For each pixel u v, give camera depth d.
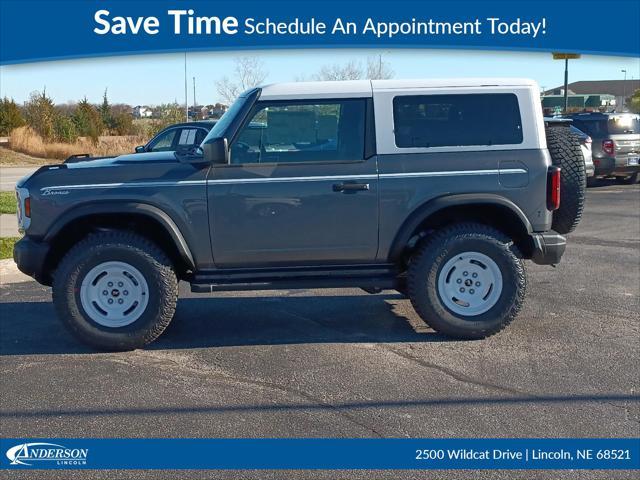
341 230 6.13
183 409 4.88
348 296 7.90
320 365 5.70
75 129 35.34
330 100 6.11
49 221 6.02
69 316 6.03
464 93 6.14
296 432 4.51
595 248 10.48
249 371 5.59
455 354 5.91
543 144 6.19
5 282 8.84
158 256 6.09
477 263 6.22
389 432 4.49
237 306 7.56
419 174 6.09
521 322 6.79
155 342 6.39
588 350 5.97
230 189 6.05
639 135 18.03
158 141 13.80
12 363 5.86
